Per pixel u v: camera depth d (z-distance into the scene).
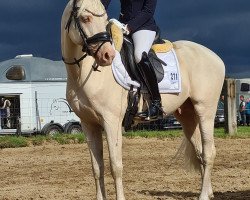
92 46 7.13
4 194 9.77
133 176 11.48
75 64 7.54
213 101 9.11
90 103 7.60
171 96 8.81
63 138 18.59
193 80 8.98
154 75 8.37
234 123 19.91
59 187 10.39
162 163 13.30
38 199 9.23
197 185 10.38
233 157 14.07
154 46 8.82
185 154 9.36
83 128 7.90
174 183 10.61
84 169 12.62
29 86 27.23
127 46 8.26
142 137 19.30
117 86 7.82
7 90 26.98
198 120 9.09
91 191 9.88
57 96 27.81
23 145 17.75
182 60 8.98
